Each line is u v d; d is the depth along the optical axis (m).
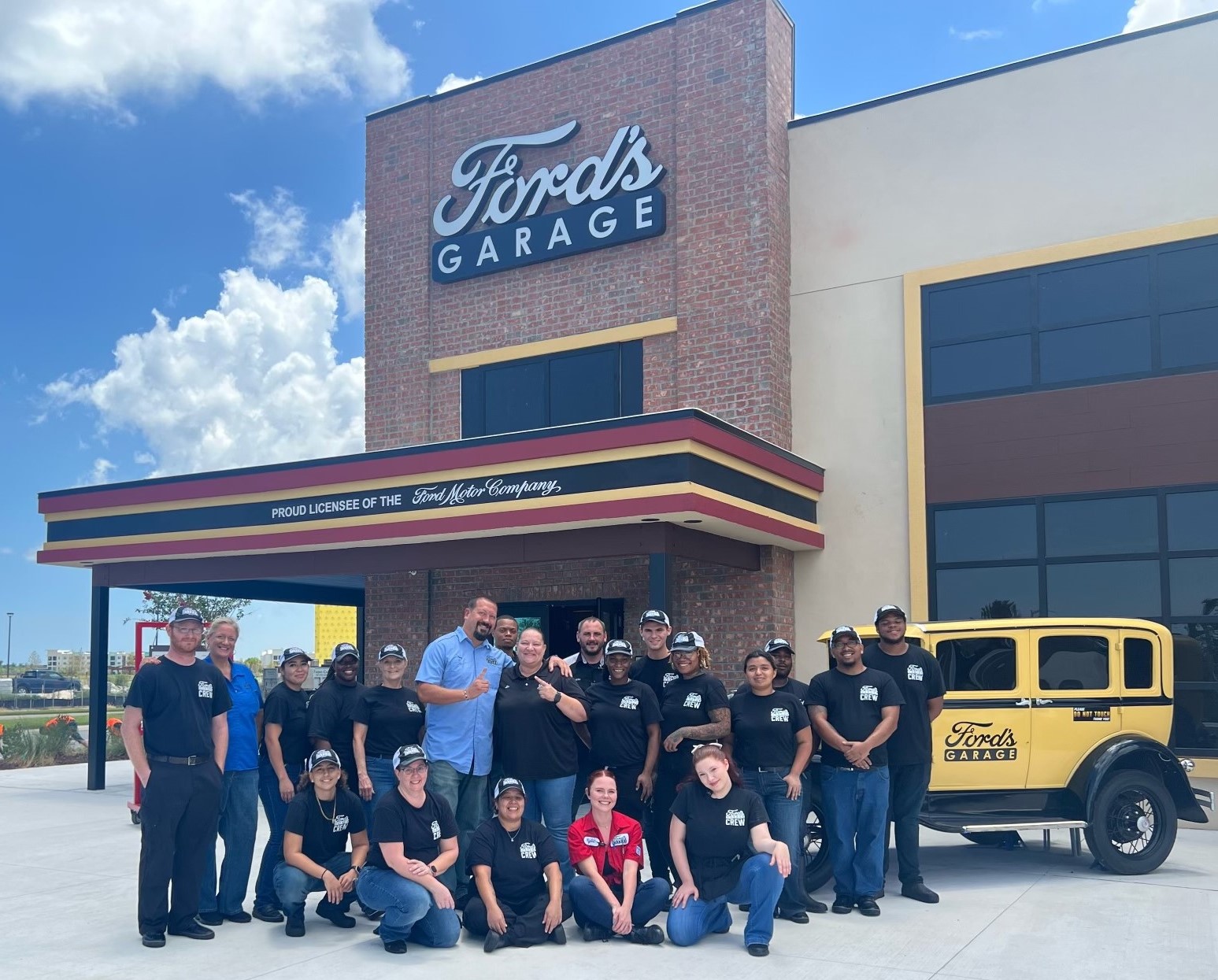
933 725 8.34
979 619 12.54
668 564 11.29
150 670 6.75
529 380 15.32
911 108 13.62
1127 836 8.45
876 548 13.25
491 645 7.80
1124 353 12.11
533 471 11.45
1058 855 9.34
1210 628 11.34
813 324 13.96
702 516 10.76
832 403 13.73
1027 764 8.38
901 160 13.62
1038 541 12.33
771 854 6.41
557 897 6.64
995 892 7.86
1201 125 11.98
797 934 6.77
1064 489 12.25
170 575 14.72
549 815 7.34
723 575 13.45
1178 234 11.90
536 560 12.13
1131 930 6.75
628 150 14.75
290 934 6.83
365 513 12.55
